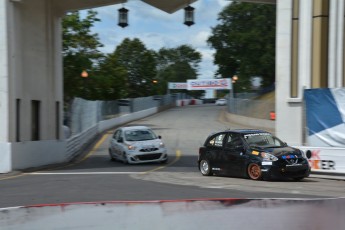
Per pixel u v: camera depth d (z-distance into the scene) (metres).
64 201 9.57
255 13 59.88
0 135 16.17
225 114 54.66
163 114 59.50
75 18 39.59
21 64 17.45
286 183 12.74
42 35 19.56
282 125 15.84
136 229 5.79
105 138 33.09
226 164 14.15
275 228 5.78
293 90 15.89
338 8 15.57
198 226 5.79
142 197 10.02
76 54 39.56
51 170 17.11
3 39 16.16
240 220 5.80
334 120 14.29
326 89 14.47
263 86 61.97
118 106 46.62
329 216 5.86
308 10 15.70
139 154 19.42
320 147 14.22
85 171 16.55
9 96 16.28
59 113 21.67
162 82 110.81
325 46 15.57
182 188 11.60
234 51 64.44
